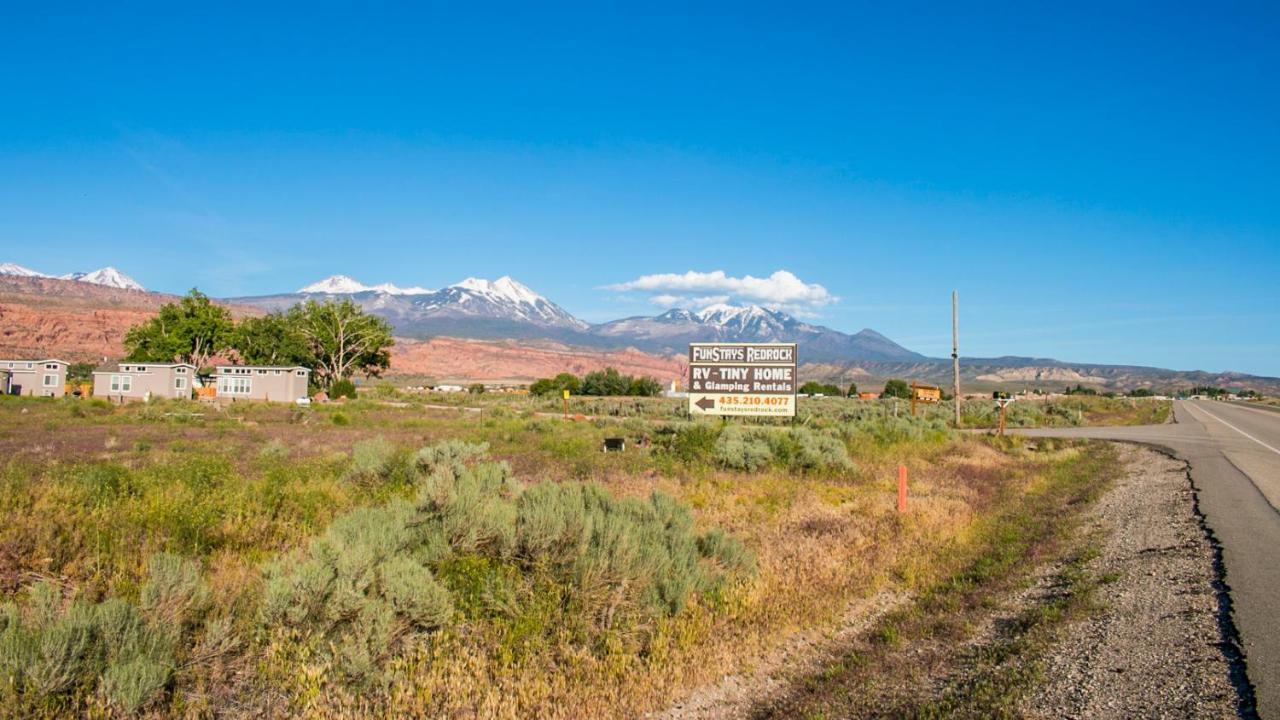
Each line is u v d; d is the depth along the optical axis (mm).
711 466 22531
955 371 50750
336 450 26297
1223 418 66125
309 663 6527
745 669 7410
